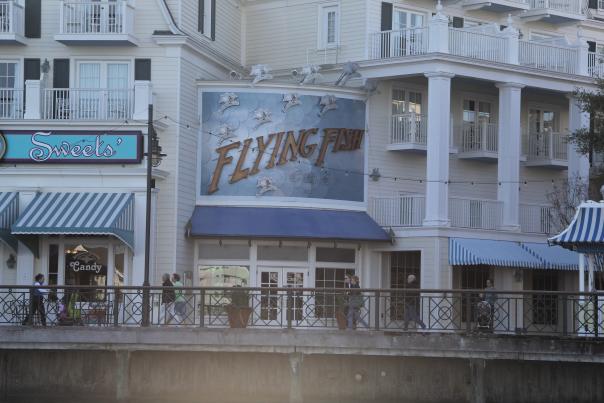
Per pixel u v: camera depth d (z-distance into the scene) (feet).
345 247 222.07
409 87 233.35
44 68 211.61
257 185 218.38
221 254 216.54
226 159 218.18
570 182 236.02
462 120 238.89
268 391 160.97
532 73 231.09
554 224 229.25
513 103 229.45
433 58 218.79
